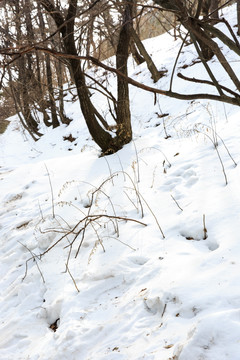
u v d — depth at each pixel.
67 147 12.46
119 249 3.46
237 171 3.91
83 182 5.58
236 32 12.00
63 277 3.40
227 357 1.78
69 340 2.49
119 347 2.27
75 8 5.30
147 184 4.63
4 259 4.26
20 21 8.12
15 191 6.30
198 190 3.92
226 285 2.37
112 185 5.03
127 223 3.87
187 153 5.07
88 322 2.65
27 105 13.15
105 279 3.12
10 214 5.49
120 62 6.13
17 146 16.28
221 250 2.80
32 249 4.25
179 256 2.98
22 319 3.06
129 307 2.64
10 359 2.64
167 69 12.73
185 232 3.34
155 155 5.54
